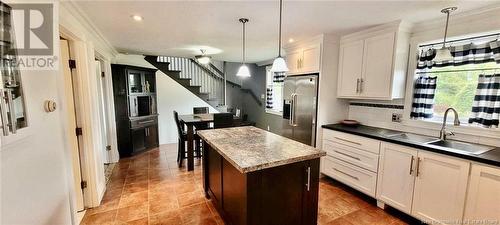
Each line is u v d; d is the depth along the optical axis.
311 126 3.38
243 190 1.72
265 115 6.20
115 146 4.14
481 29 2.12
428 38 2.51
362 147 2.68
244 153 1.80
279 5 2.03
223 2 1.97
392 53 2.58
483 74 2.19
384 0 1.91
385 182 2.45
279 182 1.78
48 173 1.47
